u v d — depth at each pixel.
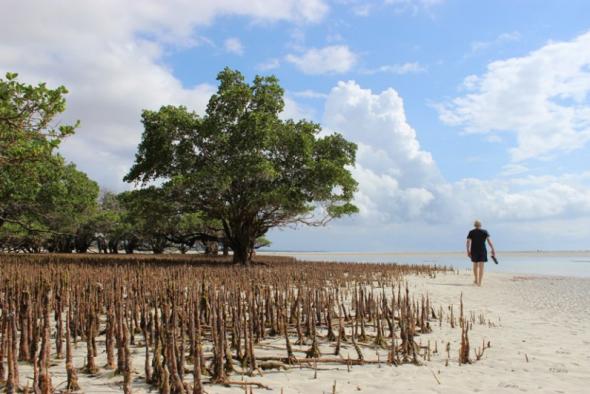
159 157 25.08
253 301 7.11
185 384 4.27
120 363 5.09
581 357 6.24
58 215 31.38
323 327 8.02
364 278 17.20
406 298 7.59
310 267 21.52
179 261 27.44
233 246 27.06
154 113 25.14
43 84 15.83
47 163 22.72
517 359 6.11
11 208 29.20
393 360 5.81
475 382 5.02
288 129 25.61
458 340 7.30
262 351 6.31
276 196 23.28
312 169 24.34
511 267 37.66
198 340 4.69
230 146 24.64
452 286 16.17
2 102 15.35
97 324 7.08
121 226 43.34
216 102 25.39
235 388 4.72
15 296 7.05
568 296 13.80
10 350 4.21
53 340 6.77
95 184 35.81
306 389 4.71
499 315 9.87
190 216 34.81
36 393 3.93
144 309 7.16
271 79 25.97
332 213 26.62
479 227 16.77
